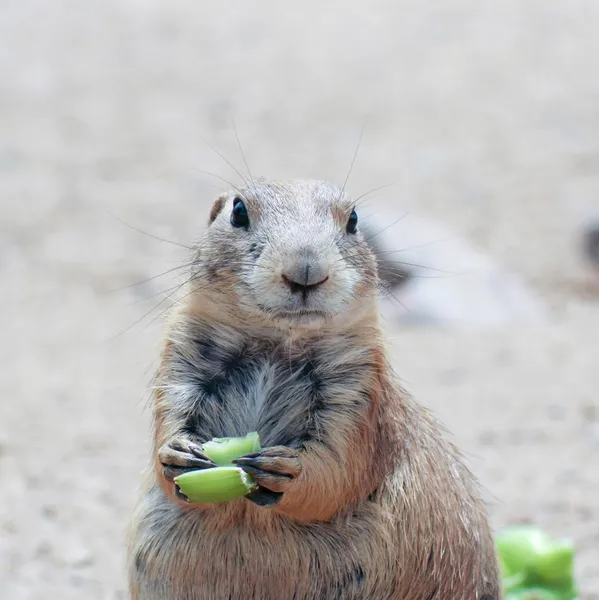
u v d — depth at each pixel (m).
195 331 6.78
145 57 30.94
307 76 29.98
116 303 17.08
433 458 6.91
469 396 13.16
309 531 6.41
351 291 6.44
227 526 6.36
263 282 6.33
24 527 9.62
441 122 27.02
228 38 32.81
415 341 15.54
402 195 22.56
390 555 6.50
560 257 19.61
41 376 14.03
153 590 6.60
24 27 32.62
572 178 23.56
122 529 9.63
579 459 11.23
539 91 28.86
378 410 6.57
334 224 6.77
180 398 6.61
